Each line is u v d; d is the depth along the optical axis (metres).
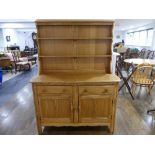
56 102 2.01
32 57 7.79
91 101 2.01
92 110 2.05
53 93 1.97
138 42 9.12
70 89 1.95
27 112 2.73
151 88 3.62
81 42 2.30
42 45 2.31
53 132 2.18
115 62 3.61
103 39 2.28
